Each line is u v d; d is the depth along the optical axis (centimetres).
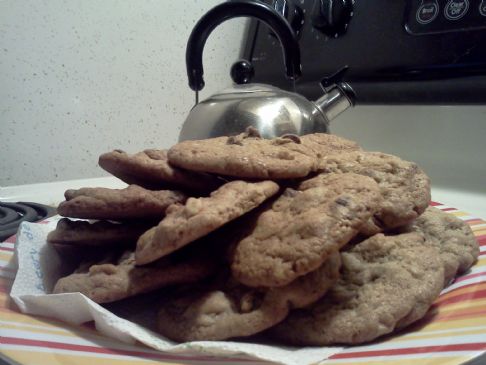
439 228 31
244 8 45
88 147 56
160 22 58
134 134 59
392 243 26
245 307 23
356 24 54
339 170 29
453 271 27
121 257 28
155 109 60
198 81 48
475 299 25
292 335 23
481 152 48
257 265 23
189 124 46
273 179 27
